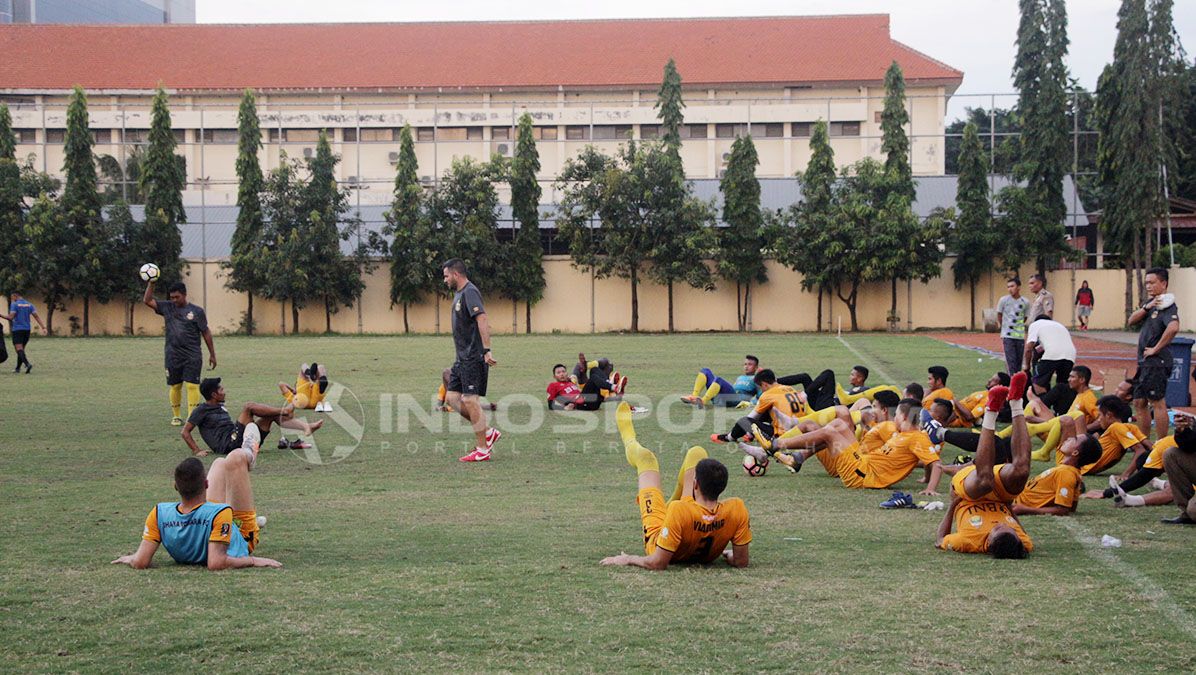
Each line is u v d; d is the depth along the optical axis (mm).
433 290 45625
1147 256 41906
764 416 12055
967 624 5062
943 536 6953
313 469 10469
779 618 5172
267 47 61000
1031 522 7820
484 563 6371
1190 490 7930
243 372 22500
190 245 48344
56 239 43344
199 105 58219
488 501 8656
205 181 55625
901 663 4516
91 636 4879
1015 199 43312
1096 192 49875
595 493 9055
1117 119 41969
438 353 29531
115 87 58188
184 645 4742
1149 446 9844
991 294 45469
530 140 46406
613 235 44969
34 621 5113
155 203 45188
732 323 47062
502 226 47344
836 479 9812
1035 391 12562
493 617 5191
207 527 6246
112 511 8164
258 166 45344
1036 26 43875
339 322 46906
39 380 20719
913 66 57562
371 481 9742
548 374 22188
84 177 44000
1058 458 8844
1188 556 6625
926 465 9047
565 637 4871
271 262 43875
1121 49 41438
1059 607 5367
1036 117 44250
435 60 60188
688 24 62156
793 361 25438
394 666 4473
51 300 44000
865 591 5703
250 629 4984
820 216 43969
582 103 57125
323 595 5602
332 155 45344
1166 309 11406
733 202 45250
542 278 46625
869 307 46281
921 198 49469
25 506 8367
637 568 6234
